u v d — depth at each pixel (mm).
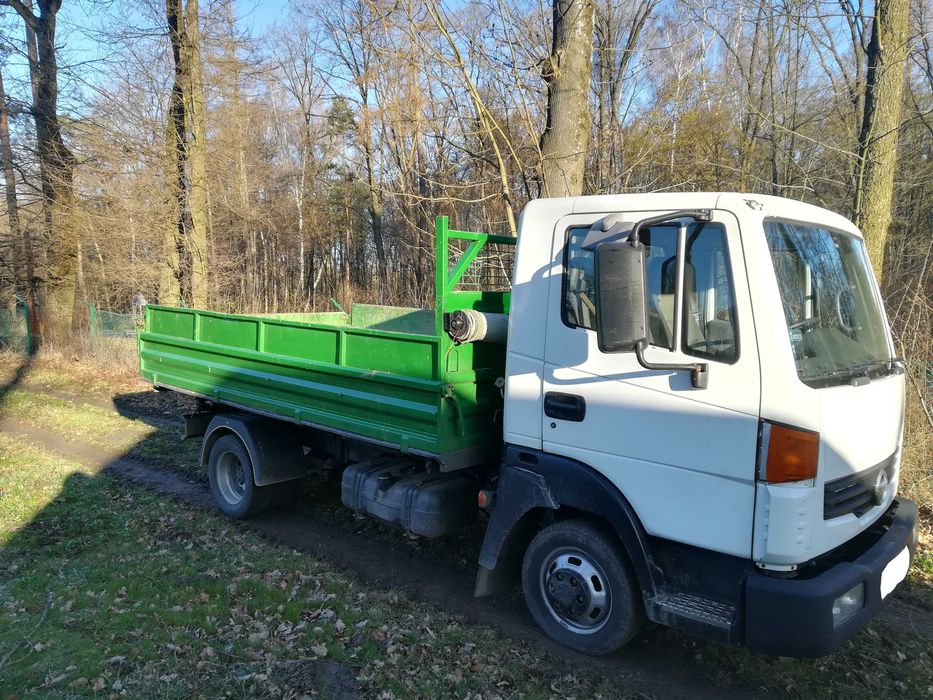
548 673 3662
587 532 3674
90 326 17062
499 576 4113
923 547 5426
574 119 6910
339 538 5656
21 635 3850
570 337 3623
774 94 14109
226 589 4508
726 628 3125
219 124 17750
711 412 3146
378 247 25625
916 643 4047
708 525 3178
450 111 8820
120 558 5043
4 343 18984
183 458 8055
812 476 2953
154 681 3426
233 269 18906
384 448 5156
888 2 7438
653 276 3354
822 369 3164
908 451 6281
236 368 5910
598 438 3527
